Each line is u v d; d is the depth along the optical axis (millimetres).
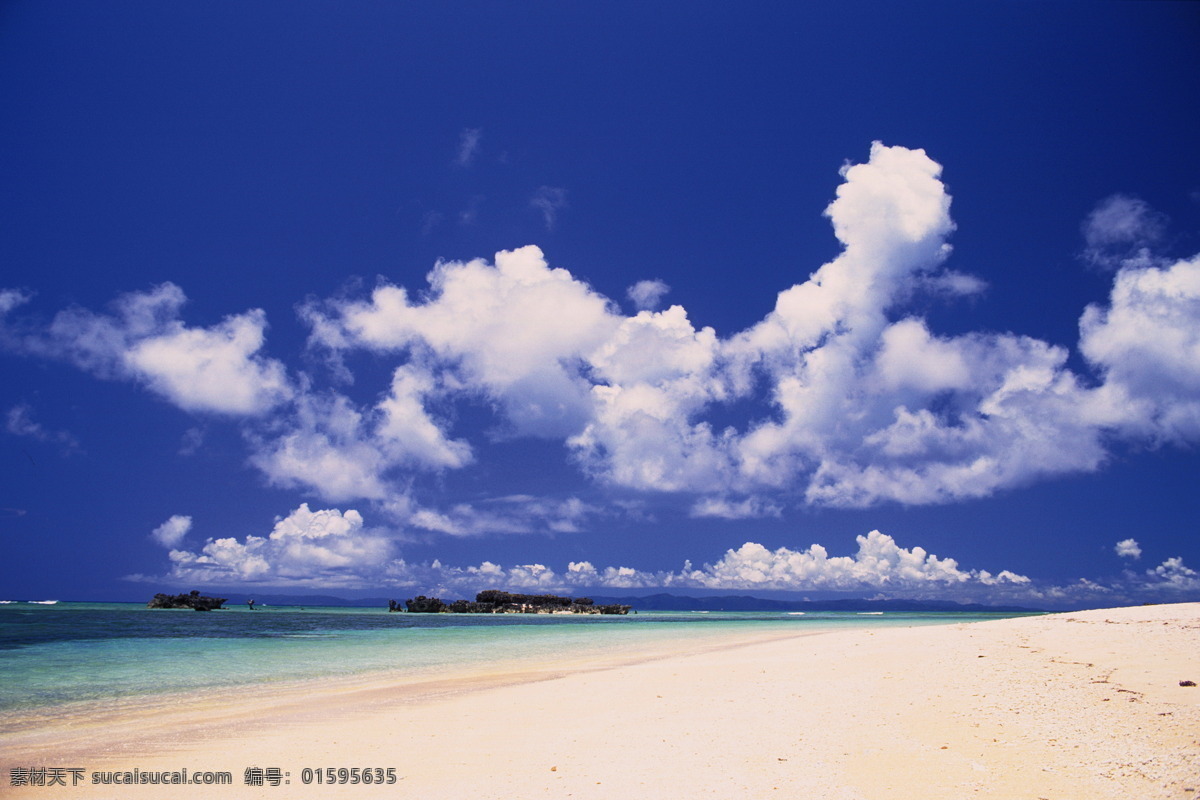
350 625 73375
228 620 81000
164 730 15117
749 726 12805
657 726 13461
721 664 24578
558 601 154625
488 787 9734
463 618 116688
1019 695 13641
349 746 12914
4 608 130250
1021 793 8117
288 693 21031
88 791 10453
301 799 9680
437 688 21750
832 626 71438
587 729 13641
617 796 8984
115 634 48875
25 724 16172
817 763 9961
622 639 48438
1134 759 8914
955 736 10938
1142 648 18500
